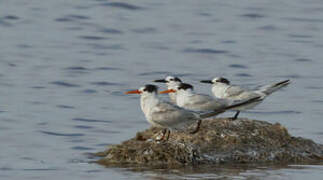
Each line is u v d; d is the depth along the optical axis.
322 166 11.56
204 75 21.75
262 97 12.98
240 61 23.92
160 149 11.80
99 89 19.77
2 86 19.80
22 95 18.78
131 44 26.52
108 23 29.81
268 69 22.69
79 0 34.16
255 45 26.59
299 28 29.81
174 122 11.66
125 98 18.66
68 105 17.72
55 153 13.06
